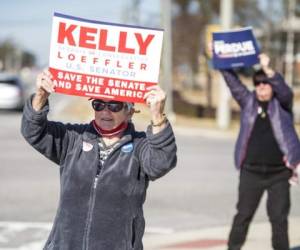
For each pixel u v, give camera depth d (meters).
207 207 10.48
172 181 12.81
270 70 6.54
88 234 3.85
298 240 8.16
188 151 18.52
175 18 36.53
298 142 6.57
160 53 3.91
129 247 3.89
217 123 28.16
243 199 6.63
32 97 3.96
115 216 3.87
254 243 8.02
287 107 6.66
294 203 10.95
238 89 6.74
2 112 31.05
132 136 3.99
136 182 3.91
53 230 3.97
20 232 8.83
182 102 33.41
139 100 3.92
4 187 11.78
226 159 16.75
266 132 6.53
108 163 3.90
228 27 25.47
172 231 8.94
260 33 35.31
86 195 3.89
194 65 36.72
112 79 3.93
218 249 7.84
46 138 3.96
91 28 3.92
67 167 3.95
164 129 3.79
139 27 3.90
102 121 3.96
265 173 6.53
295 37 39.62
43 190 11.57
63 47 3.93
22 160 15.57
